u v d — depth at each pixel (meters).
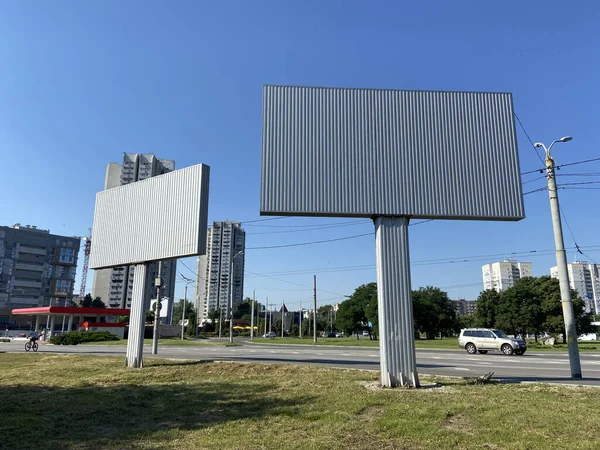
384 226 13.43
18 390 12.88
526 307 54.53
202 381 14.16
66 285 118.06
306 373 15.02
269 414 9.13
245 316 133.88
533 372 17.08
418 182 13.67
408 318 12.66
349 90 14.28
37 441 7.60
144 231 19.23
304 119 13.95
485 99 14.52
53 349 36.03
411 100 14.33
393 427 7.83
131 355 18.61
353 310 82.06
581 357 26.22
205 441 7.32
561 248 17.30
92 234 21.66
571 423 7.90
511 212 13.66
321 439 7.23
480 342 30.47
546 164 18.55
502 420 8.16
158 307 28.47
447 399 10.22
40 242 121.81
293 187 13.39
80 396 11.75
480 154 14.02
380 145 13.90
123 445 7.27
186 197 17.89
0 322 110.25
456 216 13.57
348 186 13.52
